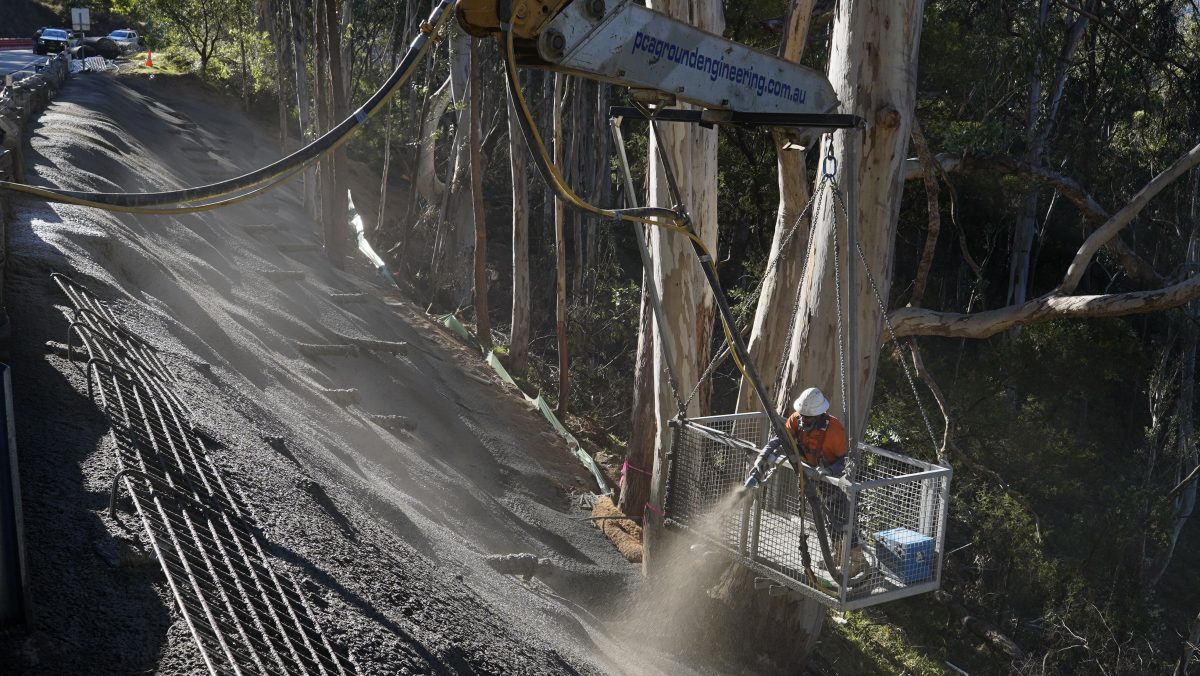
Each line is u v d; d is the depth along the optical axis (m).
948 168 19.98
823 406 7.59
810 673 13.48
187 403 7.70
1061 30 28.62
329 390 13.02
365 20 43.72
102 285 9.65
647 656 11.20
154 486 5.69
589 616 11.23
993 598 21.98
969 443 23.45
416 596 6.61
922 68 24.86
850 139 7.50
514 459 16.39
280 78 37.38
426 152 30.94
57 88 30.31
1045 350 24.94
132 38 61.00
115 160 20.41
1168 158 30.03
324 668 4.70
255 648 4.62
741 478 8.14
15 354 7.14
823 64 23.55
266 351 12.70
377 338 18.67
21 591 4.19
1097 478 25.08
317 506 7.12
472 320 29.16
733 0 25.64
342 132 4.64
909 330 15.48
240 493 6.39
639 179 31.58
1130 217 15.95
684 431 8.55
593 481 17.66
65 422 6.25
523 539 12.51
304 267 21.28
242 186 4.48
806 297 11.97
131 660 4.28
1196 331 31.00
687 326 14.15
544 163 4.91
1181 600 32.84
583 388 26.64
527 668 6.78
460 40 29.33
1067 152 30.47
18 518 4.17
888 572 7.37
